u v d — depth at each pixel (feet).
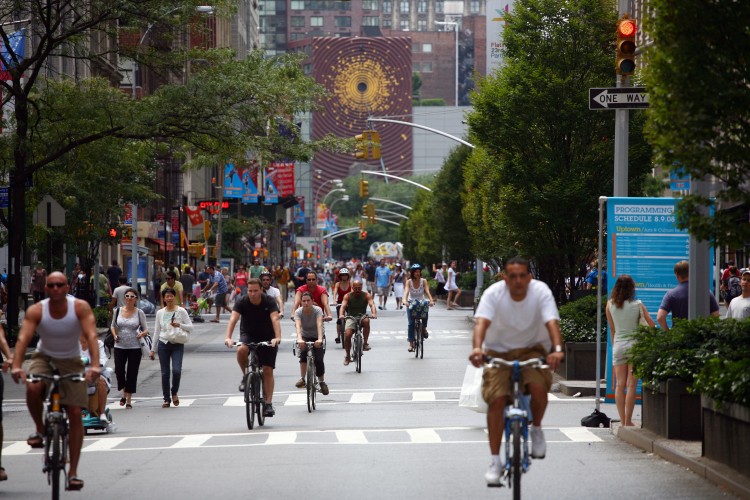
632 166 284.82
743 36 100.01
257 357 164.04
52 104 299.38
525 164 285.43
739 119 100.53
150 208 642.22
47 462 96.17
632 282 146.72
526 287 89.92
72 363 99.60
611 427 148.05
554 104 282.56
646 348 134.10
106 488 108.27
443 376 237.45
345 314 250.98
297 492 102.37
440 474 112.16
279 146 314.55
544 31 287.89
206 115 301.63
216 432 156.56
